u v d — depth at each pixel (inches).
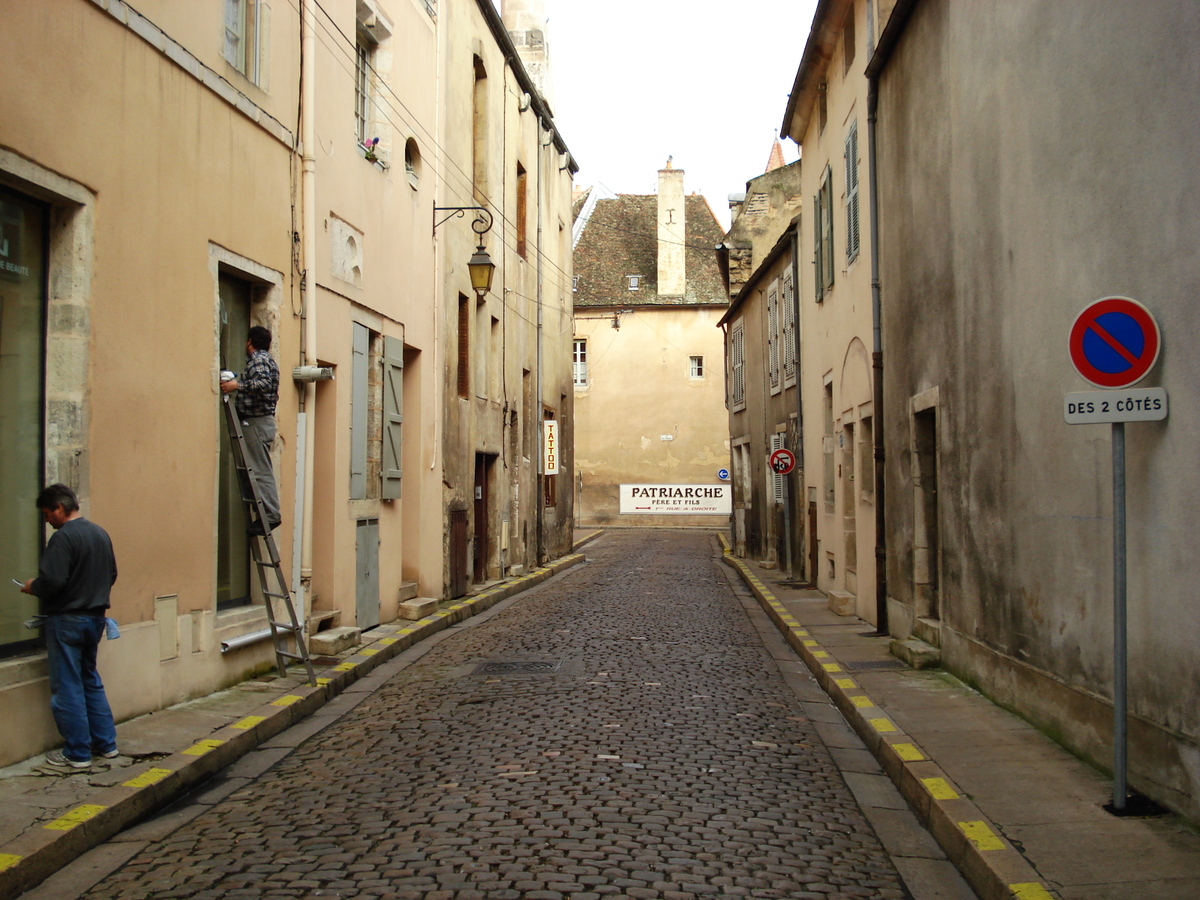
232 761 271.9
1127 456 223.0
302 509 397.7
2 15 231.9
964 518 346.6
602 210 1895.9
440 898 174.2
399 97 524.4
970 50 326.6
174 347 306.2
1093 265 238.4
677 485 1737.2
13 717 239.5
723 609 633.0
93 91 265.1
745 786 247.8
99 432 269.1
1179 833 196.2
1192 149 194.7
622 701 341.4
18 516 252.2
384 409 499.5
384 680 389.1
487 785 241.1
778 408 882.1
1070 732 256.8
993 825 203.5
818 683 390.9
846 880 190.7
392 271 514.6
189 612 317.1
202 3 321.4
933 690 340.2
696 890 180.2
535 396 895.1
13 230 250.1
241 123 349.1
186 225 312.0
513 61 781.9
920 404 403.9
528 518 863.1
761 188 1194.6
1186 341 198.2
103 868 195.3
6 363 248.2
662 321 1750.7
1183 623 200.4
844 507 582.2
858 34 522.0
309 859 195.2
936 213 375.6
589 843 201.6
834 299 611.2
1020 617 293.1
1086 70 239.6
